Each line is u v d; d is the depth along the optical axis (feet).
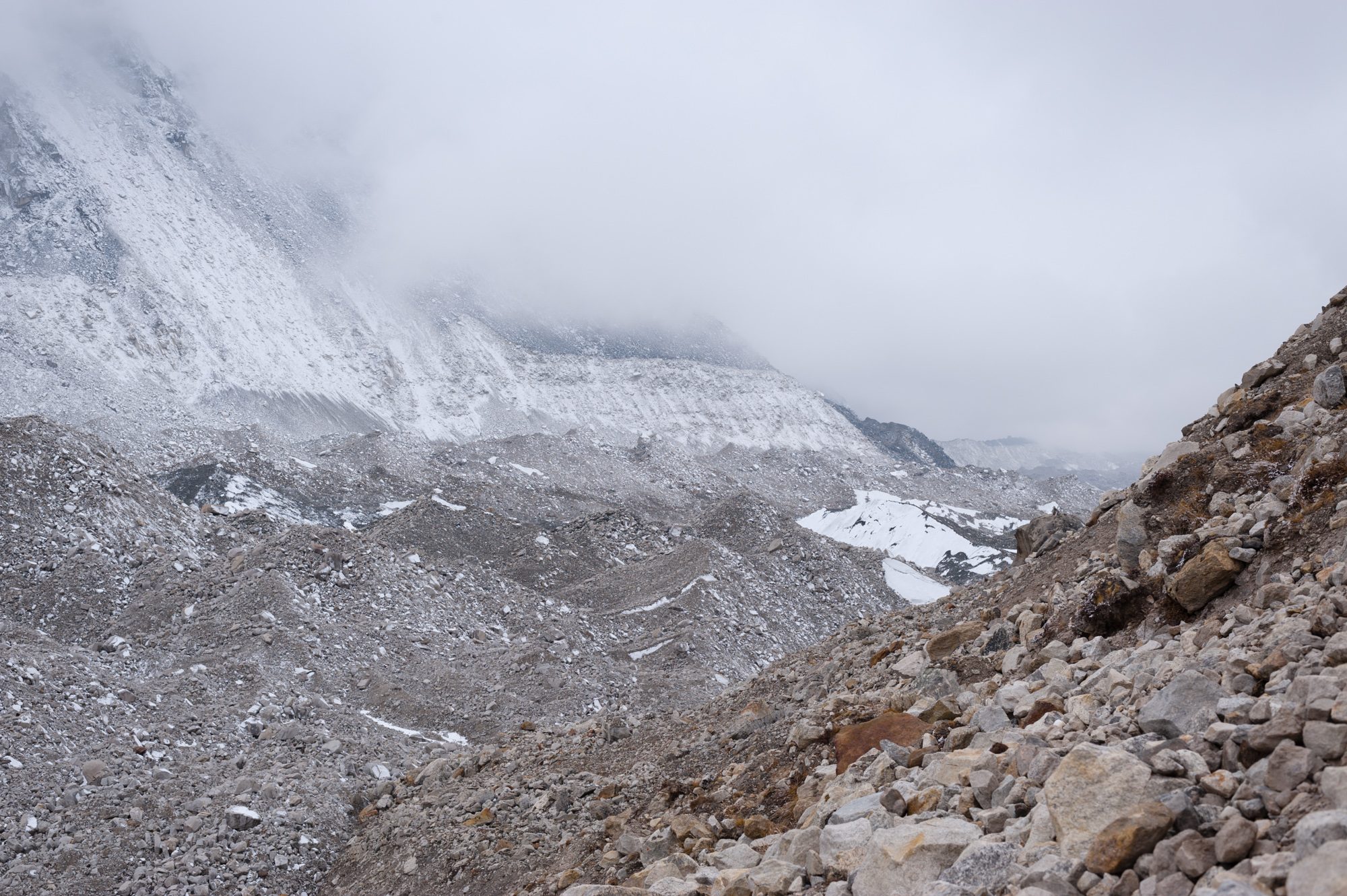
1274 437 42.80
